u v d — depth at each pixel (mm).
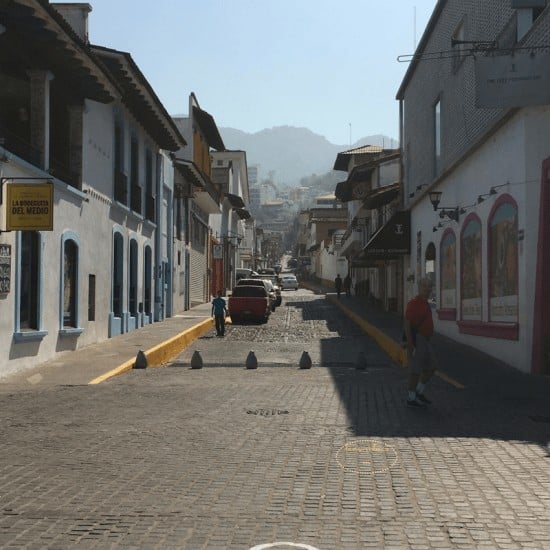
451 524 5656
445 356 18266
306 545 5195
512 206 16094
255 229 112125
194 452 8195
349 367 18078
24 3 13516
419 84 28172
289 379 15273
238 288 34125
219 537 5379
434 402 11789
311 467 7492
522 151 15305
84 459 7855
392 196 36750
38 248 16469
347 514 5922
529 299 15180
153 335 23750
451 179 22484
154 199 29750
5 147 15266
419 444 8586
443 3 23234
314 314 39500
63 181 18688
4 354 14656
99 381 14586
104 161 21859
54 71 17359
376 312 37406
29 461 7770
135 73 22000
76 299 19391
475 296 19500
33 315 16500
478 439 8867
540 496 6430
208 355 21438
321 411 10969
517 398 12141
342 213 105625
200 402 11883
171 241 33531
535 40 14383
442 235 23938
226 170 68688
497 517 5832
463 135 20562
